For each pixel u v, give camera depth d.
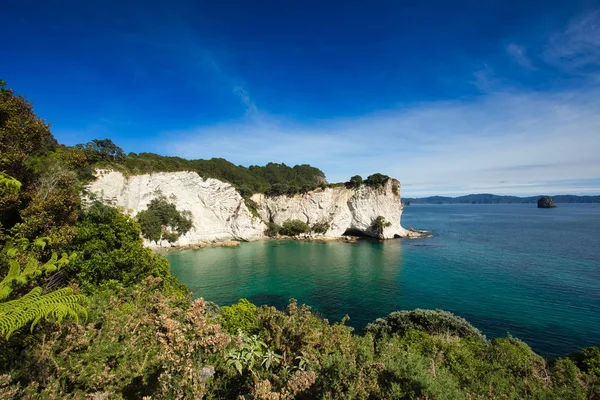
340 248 63.69
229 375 5.95
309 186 86.81
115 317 7.47
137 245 18.64
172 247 60.53
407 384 5.29
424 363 6.27
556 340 22.86
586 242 67.56
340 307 29.77
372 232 79.50
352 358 6.03
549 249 59.22
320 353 6.80
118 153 60.97
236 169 108.62
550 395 7.19
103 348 6.18
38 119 15.28
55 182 17.03
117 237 18.06
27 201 15.02
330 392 5.14
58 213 16.02
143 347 6.72
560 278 38.53
